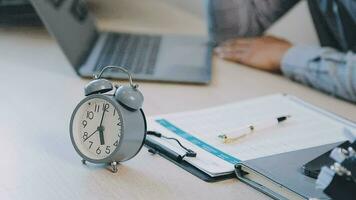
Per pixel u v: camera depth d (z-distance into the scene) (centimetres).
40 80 99
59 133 77
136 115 67
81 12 119
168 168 69
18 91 93
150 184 65
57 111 85
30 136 76
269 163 67
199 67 109
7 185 63
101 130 67
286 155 70
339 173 54
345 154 55
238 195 63
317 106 94
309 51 108
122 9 152
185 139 75
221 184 65
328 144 74
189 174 67
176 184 65
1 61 108
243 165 66
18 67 106
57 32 101
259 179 65
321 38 120
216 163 69
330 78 101
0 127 78
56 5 105
